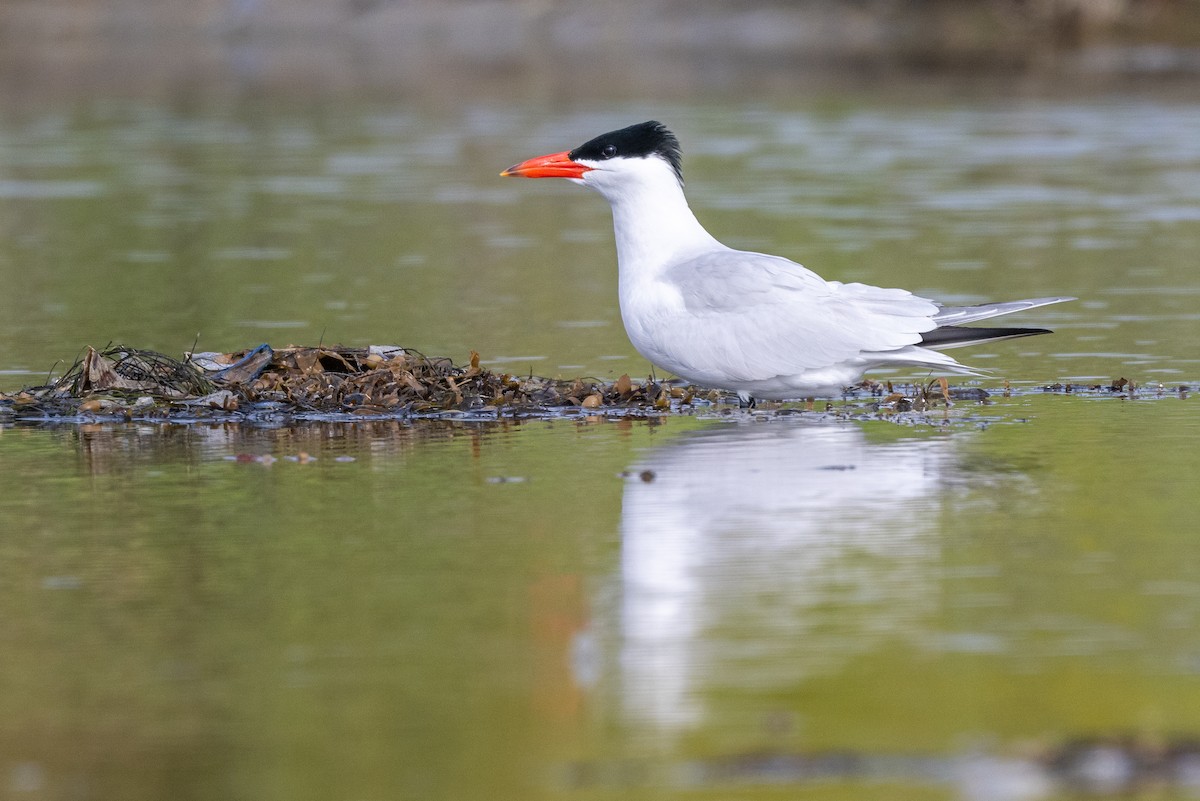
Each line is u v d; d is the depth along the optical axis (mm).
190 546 10398
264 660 8414
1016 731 7395
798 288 13961
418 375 15266
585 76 43938
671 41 50094
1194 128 34438
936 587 9328
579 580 9578
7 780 7156
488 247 24000
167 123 38031
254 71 46281
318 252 23609
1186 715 7523
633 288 14594
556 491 11656
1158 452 12602
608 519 10867
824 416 14305
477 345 17453
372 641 8648
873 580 9469
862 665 8172
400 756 7305
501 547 10266
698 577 9586
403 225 25906
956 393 15164
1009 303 14008
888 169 30422
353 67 46750
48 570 9930
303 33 52562
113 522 10984
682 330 14148
